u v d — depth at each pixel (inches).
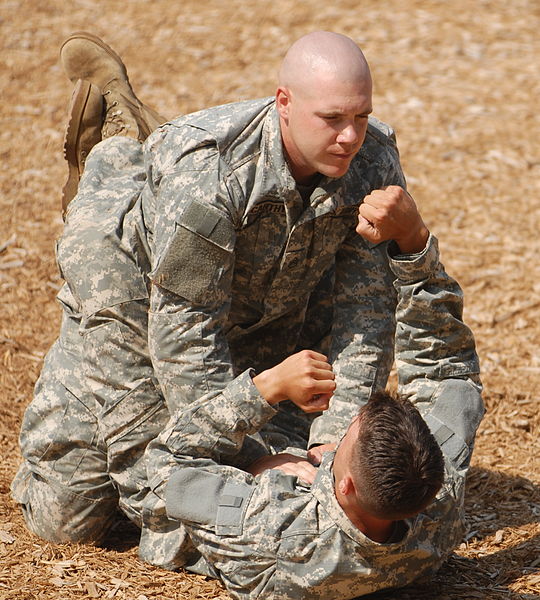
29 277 653.3
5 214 721.6
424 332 356.5
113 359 382.9
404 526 315.9
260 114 350.6
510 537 398.6
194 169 345.1
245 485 334.6
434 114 888.3
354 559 317.7
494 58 990.4
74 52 496.1
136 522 385.4
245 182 346.6
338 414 373.7
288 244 361.1
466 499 440.5
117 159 435.2
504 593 350.0
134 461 382.3
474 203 767.7
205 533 333.4
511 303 645.9
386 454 294.0
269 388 337.1
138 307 382.9
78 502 392.2
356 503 309.3
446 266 687.7
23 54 952.9
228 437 345.1
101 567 372.8
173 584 358.6
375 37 1015.0
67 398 395.2
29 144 815.7
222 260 346.3
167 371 352.5
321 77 324.8
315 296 414.9
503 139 855.1
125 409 380.2
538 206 764.6
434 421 352.2
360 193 358.6
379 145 364.5
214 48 985.5
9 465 466.6
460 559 378.6
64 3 1056.8
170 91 907.4
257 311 390.0
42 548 389.4
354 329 378.9
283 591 321.4
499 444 498.3
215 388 349.1
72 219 401.7
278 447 400.5
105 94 491.5
